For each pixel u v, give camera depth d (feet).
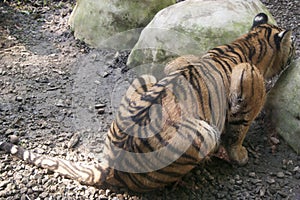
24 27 21.45
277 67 14.80
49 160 13.06
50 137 14.64
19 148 13.56
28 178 12.77
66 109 15.98
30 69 18.19
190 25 16.26
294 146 14.05
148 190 12.23
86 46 19.99
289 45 14.65
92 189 12.37
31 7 23.31
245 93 12.64
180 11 16.75
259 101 13.00
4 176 12.85
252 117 13.15
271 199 12.56
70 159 13.67
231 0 17.01
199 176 13.15
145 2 19.34
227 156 13.80
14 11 22.76
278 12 23.17
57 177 12.78
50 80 17.58
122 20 19.33
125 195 12.27
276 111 14.65
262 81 13.01
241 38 14.57
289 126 14.19
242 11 16.58
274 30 14.83
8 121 15.20
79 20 20.51
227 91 12.85
